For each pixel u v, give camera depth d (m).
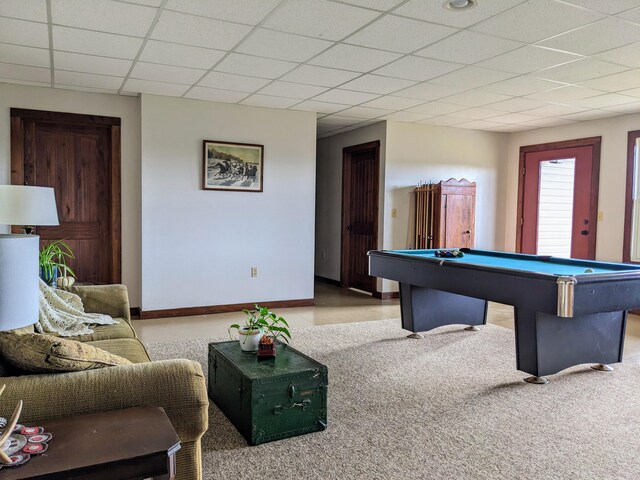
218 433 2.48
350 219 7.12
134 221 5.11
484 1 2.64
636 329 4.84
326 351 3.90
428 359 3.71
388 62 3.77
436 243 6.08
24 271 1.16
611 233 5.70
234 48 3.48
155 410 1.45
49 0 2.70
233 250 5.41
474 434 2.49
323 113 5.79
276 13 2.86
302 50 3.51
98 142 5.05
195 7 2.78
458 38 3.22
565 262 3.94
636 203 5.44
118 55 3.67
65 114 4.78
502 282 3.15
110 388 1.50
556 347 3.30
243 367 2.51
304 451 2.30
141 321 4.92
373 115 5.84
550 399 2.96
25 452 1.16
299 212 5.75
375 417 2.68
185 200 5.14
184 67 3.96
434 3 2.68
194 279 5.23
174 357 3.66
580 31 3.06
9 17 2.94
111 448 1.20
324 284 7.55
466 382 3.24
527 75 4.07
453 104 5.20
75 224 5.00
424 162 6.40
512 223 6.93
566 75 4.05
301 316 5.28
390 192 6.21
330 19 2.93
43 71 4.11
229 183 5.32
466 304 4.61
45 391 1.44
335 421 2.63
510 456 2.27
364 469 2.14
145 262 4.99
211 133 5.21
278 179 5.60
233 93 4.83
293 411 2.44
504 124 6.27
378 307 5.80
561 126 6.26
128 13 2.88
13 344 1.51
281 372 2.44
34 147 4.79
